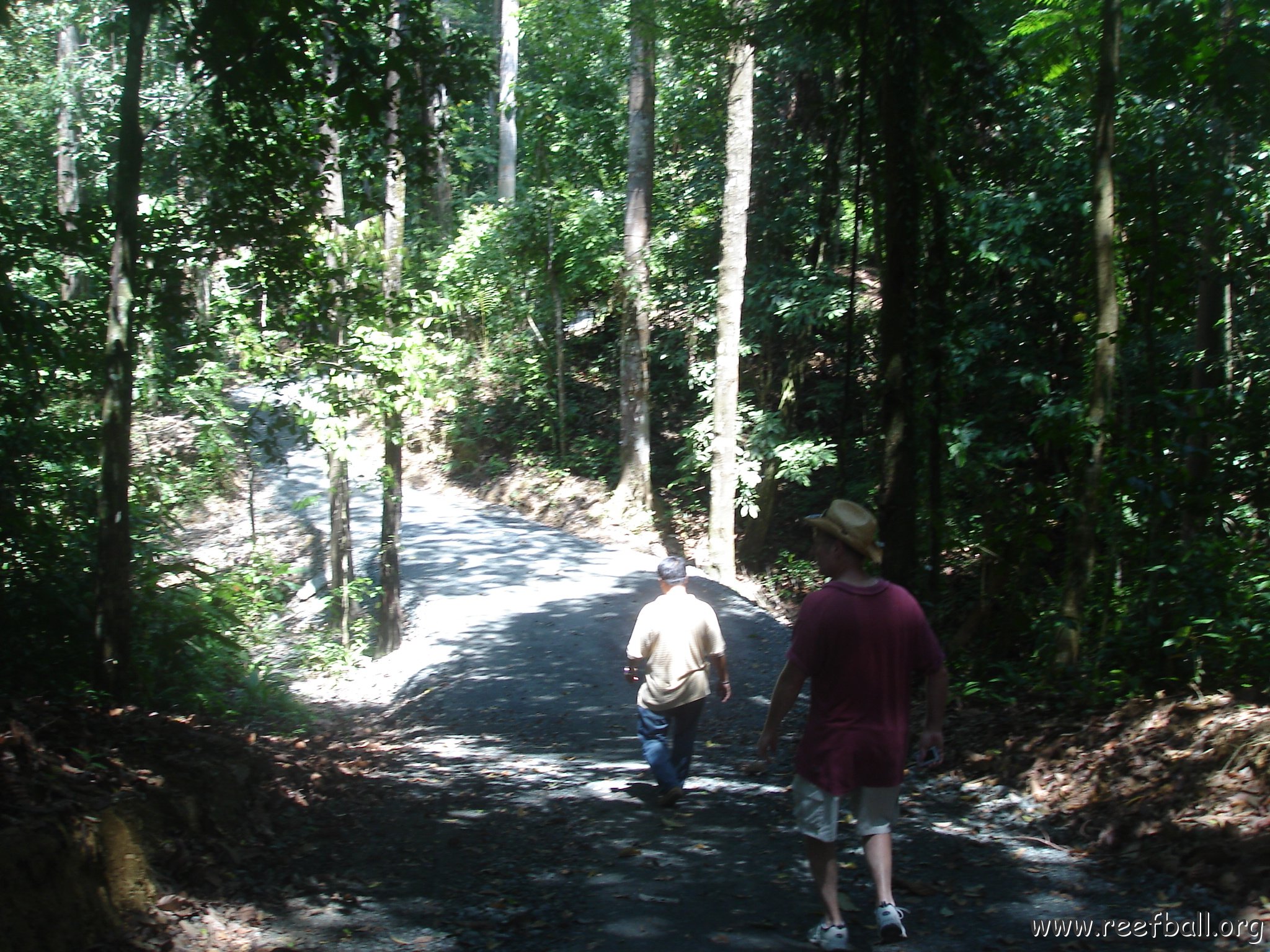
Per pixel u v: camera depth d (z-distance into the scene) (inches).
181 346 383.2
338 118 367.2
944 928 177.0
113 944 163.5
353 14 351.3
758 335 896.9
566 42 989.8
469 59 376.5
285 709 442.0
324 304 390.6
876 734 165.8
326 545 806.5
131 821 190.4
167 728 261.1
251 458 739.4
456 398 1091.9
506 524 915.4
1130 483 312.2
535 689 517.0
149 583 383.6
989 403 620.1
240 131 358.3
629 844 235.0
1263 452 356.8
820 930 169.5
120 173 306.5
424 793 286.5
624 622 633.6
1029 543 372.5
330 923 184.2
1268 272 469.7
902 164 350.9
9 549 335.9
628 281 912.9
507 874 212.7
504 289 1072.8
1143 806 226.2
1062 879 201.8
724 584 755.4
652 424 1087.6
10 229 325.7
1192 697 270.1
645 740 278.4
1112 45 348.2
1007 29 487.2
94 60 901.8
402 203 596.7
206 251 359.9
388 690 561.6
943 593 502.3
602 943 174.1
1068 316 597.0
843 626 166.4
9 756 190.4
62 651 328.5
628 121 1010.1
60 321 335.9
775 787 303.7
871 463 800.9
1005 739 294.5
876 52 365.1
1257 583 307.3
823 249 946.1
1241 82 377.1
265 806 242.2
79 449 370.0
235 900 191.9
